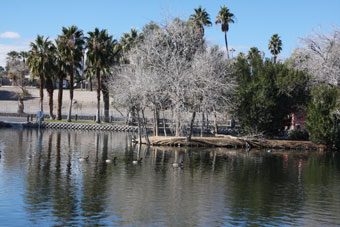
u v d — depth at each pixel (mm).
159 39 42844
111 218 13883
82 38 58781
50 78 61938
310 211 15633
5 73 127500
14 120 62844
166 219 14000
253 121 42281
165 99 38438
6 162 24469
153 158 28875
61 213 14227
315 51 42625
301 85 43469
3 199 15781
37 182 19031
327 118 38906
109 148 34375
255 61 46500
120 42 61156
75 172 21953
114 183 19469
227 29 71438
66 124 57656
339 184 21172
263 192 18781
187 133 38781
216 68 40312
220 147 39031
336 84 40844
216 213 14961
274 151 37125
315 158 32438
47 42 58969
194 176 22219
